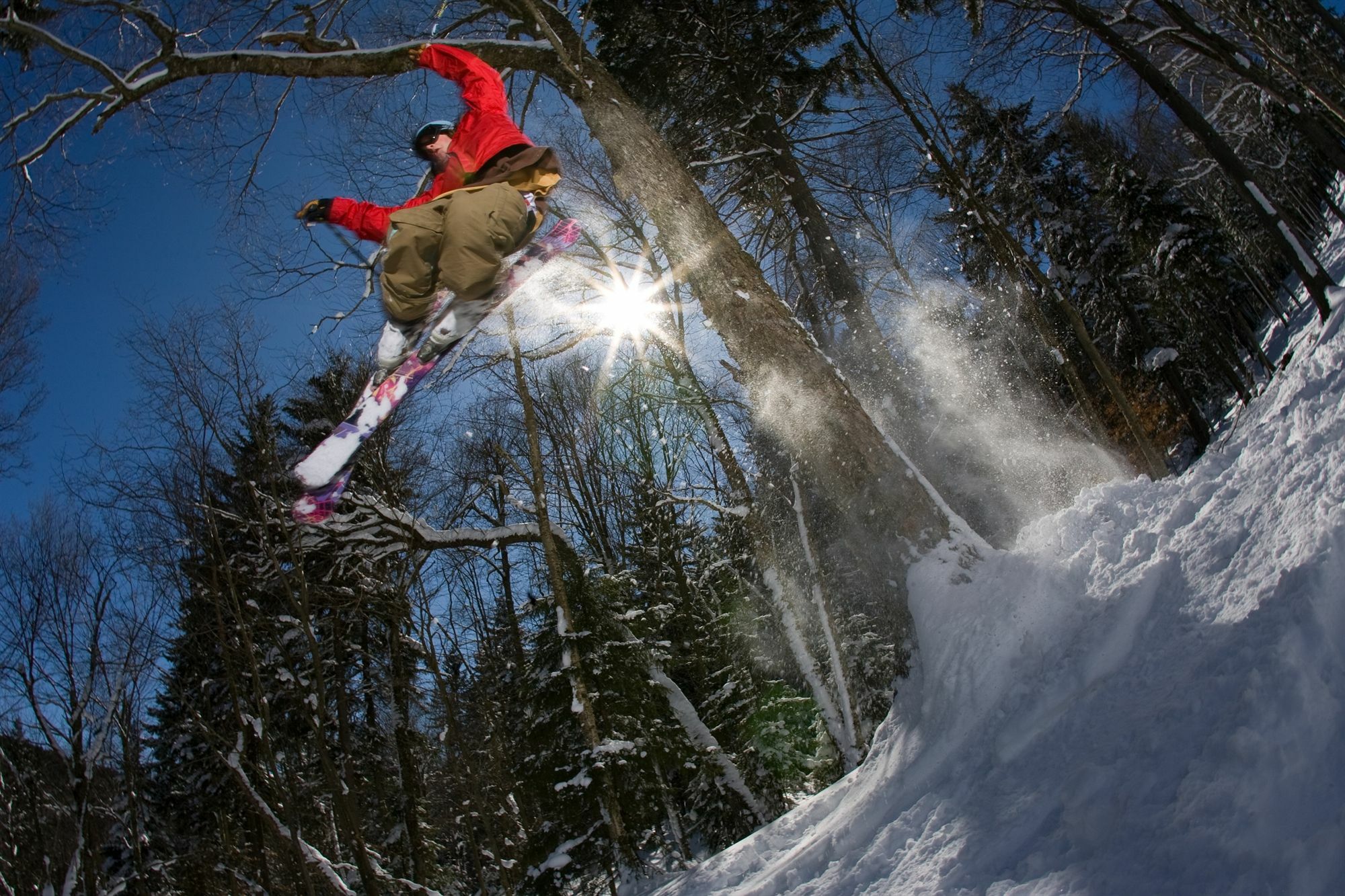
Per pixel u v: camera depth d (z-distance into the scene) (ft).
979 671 20.36
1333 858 10.14
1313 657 12.60
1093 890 12.09
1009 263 56.65
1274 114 71.31
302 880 46.55
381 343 16.65
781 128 51.31
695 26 46.85
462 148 16.66
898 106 54.75
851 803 23.50
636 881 43.39
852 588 45.27
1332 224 84.02
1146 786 13.16
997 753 18.02
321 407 55.52
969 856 15.25
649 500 69.67
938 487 53.52
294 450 52.39
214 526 44.80
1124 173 82.79
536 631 49.78
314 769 56.80
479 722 60.95
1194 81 71.00
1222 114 77.82
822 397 25.75
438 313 16.72
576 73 26.73
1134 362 84.94
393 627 55.01
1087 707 16.58
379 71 28.22
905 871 16.48
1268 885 10.36
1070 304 56.80
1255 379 79.05
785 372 26.17
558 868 45.32
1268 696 12.57
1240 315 87.45
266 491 47.34
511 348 47.55
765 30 49.80
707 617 66.03
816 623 52.95
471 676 60.90
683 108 49.80
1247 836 11.10
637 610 49.49
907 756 21.43
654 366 55.77
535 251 17.29
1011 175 82.64
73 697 49.29
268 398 48.14
